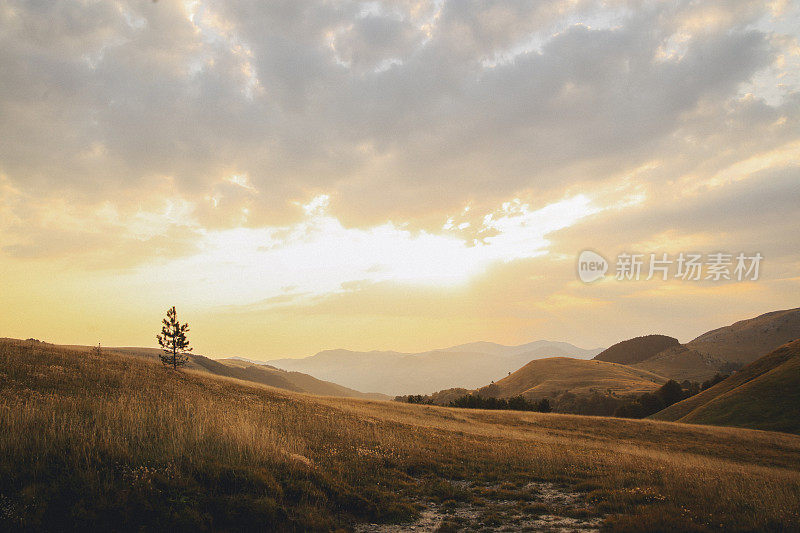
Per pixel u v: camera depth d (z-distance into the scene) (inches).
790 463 1227.9
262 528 297.9
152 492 304.2
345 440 657.0
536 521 355.3
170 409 598.9
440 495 435.5
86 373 990.4
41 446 352.2
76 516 267.6
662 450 1263.5
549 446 945.5
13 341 1407.5
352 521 341.1
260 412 870.4
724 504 371.9
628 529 303.9
